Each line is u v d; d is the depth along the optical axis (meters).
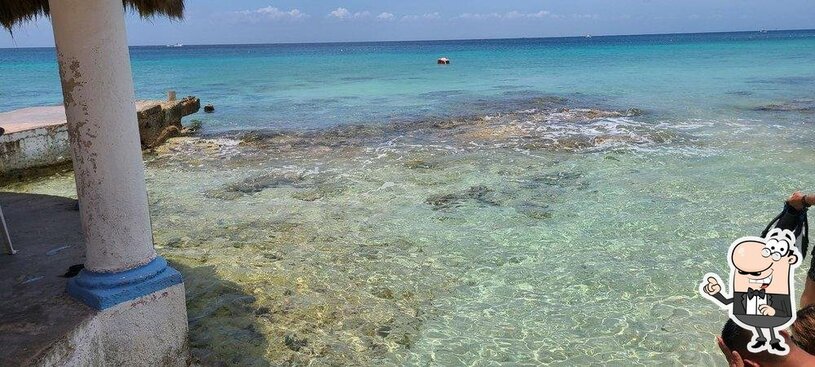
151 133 13.70
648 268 6.09
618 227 7.32
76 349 3.02
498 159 11.20
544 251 6.63
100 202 3.21
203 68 53.53
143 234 3.41
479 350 4.63
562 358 4.49
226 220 7.87
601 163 10.68
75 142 3.12
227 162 11.61
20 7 5.20
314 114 19.12
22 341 2.90
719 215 7.68
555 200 8.50
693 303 5.32
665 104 18.88
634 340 4.72
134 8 4.53
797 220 2.63
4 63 66.94
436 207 8.30
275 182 9.90
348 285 5.78
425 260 6.42
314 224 7.64
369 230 7.39
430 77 35.81
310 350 4.60
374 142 13.45
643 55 57.81
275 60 72.44
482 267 6.23
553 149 12.01
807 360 2.39
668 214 7.76
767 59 44.47
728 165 10.30
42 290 3.47
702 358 4.43
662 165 10.41
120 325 3.30
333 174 10.37
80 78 3.01
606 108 18.22
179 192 9.37
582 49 86.56
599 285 5.74
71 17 2.94
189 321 4.99
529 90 25.31
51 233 4.59
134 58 86.31
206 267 6.17
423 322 5.08
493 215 7.90
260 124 17.09
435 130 14.91
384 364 4.43
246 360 4.45
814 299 3.01
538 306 5.35
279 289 5.64
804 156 10.88
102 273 3.31
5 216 5.05
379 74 39.84
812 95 20.47
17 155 10.48
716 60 44.66
